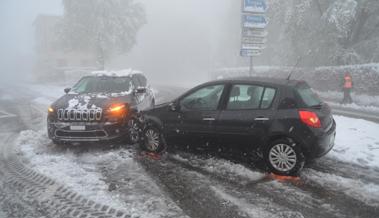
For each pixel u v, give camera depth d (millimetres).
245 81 6367
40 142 8492
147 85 11211
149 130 7355
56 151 7648
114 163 6750
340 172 6203
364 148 7742
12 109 15594
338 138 8695
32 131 9758
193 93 6820
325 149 5922
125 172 6230
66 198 5145
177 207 4812
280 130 5871
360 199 5070
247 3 13281
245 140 6203
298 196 5168
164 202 4973
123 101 8039
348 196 5172
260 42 13750
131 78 9680
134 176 6023
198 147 6805
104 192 5332
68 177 5988
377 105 17641
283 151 5938
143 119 7418
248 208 4785
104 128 7484
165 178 5914
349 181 5750
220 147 6539
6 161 7027
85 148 7852
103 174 6141
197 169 6340
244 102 6293
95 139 7500
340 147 7832
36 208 4836
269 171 6117
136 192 5332
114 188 5480
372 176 6008
